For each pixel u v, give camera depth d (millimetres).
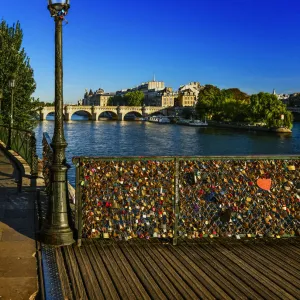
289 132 92938
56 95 6395
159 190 6535
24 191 10055
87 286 4949
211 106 132625
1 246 6219
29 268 5445
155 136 83312
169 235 6598
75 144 65625
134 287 4965
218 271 5523
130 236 6543
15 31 29953
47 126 104312
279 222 6910
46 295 4660
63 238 6270
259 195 6828
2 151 19656
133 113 199625
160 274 5363
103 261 5742
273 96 98125
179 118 149875
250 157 6711
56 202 6371
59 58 6348
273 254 6207
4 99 29219
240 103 119062
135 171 6461
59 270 5379
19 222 7465
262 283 5184
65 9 6199
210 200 6695
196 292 4887
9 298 4613
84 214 6426
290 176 6883
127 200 6484
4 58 28922
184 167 6590
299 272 5559
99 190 6414
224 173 6715
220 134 89875
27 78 30250
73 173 29922
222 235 6793
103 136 82062
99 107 160875
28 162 13945
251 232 6855
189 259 5918
